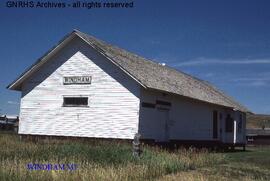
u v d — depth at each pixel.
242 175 18.31
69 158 17.39
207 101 33.81
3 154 18.38
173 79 32.84
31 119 29.34
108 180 13.58
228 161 24.55
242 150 43.44
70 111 28.16
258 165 23.17
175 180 15.03
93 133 27.25
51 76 29.06
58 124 28.44
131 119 26.20
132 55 31.72
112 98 26.91
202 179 15.52
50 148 20.44
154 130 27.95
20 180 13.02
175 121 30.98
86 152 19.25
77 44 28.36
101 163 17.05
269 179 17.48
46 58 28.72
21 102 29.77
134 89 26.30
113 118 26.73
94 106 27.41
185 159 20.36
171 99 30.31
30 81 29.67
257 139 65.00
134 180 14.54
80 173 13.98
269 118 96.62
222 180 16.19
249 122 94.25
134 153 19.50
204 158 22.38
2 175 13.25
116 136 26.55
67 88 28.45
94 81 27.61
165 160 18.84
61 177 13.46
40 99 29.25
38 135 29.00
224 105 37.75
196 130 34.59
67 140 26.77
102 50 26.81
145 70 29.11
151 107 27.56
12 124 62.34
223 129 40.25
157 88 26.33
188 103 33.31
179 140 31.59
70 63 28.53
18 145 22.67
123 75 26.70
